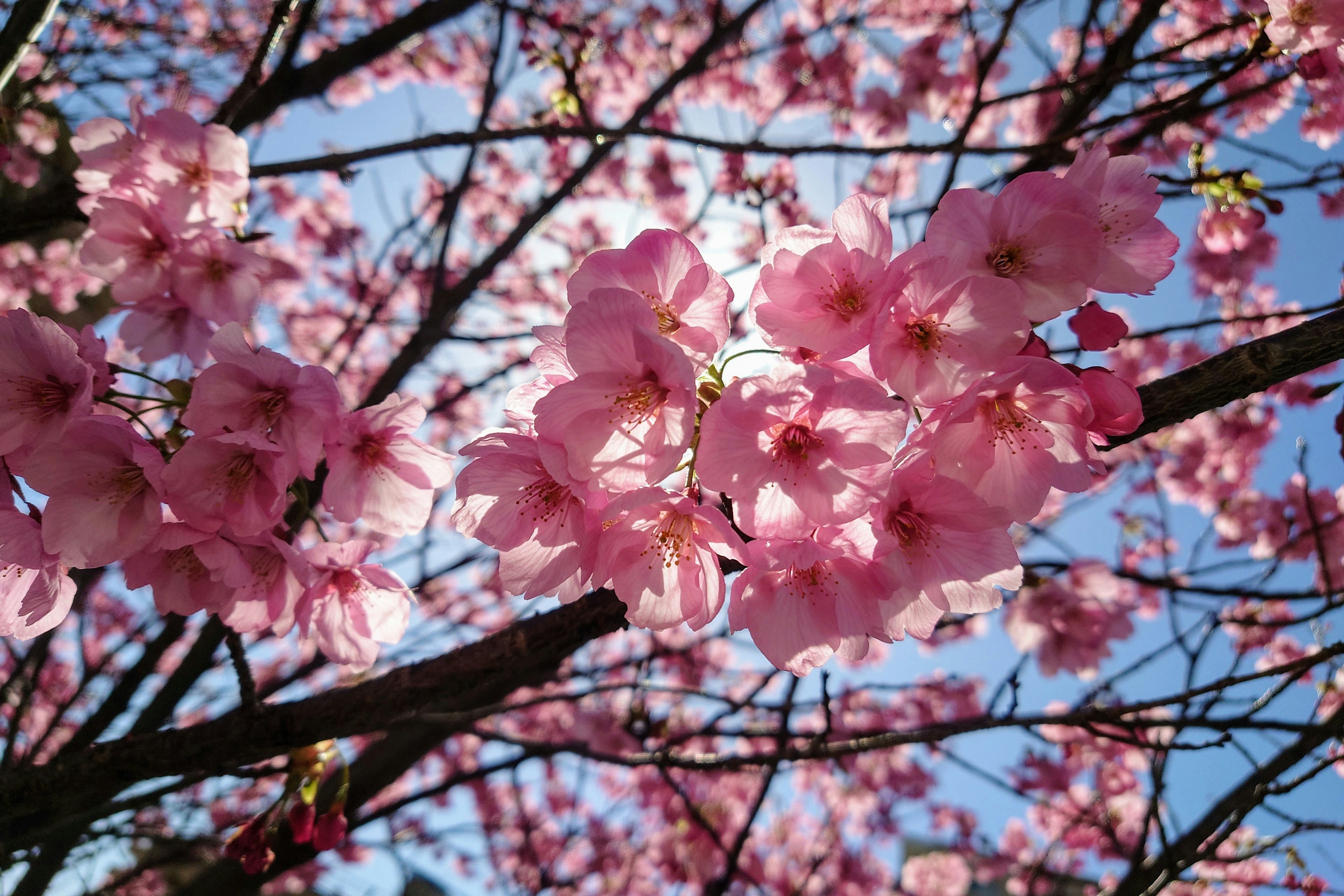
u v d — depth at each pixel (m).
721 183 6.11
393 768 4.38
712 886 3.85
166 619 4.26
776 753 2.91
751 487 1.48
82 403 1.75
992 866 8.52
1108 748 5.92
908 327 1.53
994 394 1.57
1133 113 3.21
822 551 1.48
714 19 5.43
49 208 3.36
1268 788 2.85
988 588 1.64
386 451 2.21
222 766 2.29
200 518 1.75
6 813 2.23
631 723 4.61
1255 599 3.64
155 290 2.78
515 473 1.65
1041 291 1.60
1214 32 3.16
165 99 7.10
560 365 1.68
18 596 1.98
